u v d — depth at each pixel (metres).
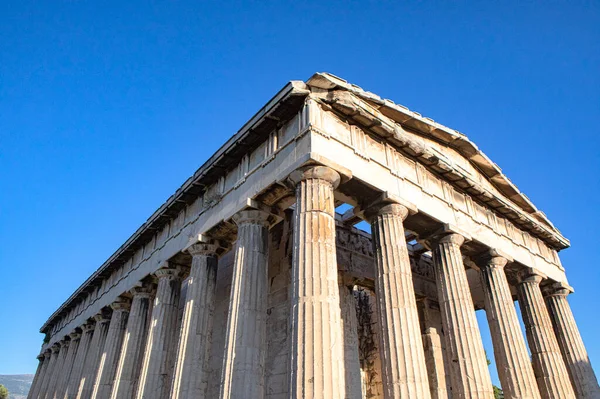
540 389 21.77
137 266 26.77
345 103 16.44
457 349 17.30
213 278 19.81
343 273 23.72
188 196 22.36
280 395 18.97
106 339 27.89
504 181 23.38
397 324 15.04
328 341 12.43
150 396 19.66
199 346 18.06
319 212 14.46
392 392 14.12
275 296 21.62
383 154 18.06
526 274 23.78
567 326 24.73
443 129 20.14
